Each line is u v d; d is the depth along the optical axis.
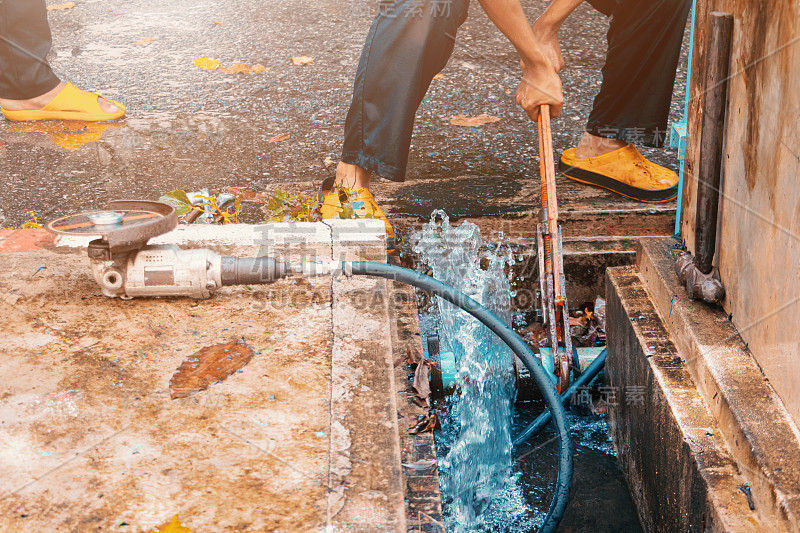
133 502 1.16
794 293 1.43
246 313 1.68
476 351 2.45
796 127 1.40
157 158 3.19
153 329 1.61
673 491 1.68
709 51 1.70
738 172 1.71
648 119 2.86
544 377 1.76
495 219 2.76
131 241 1.60
